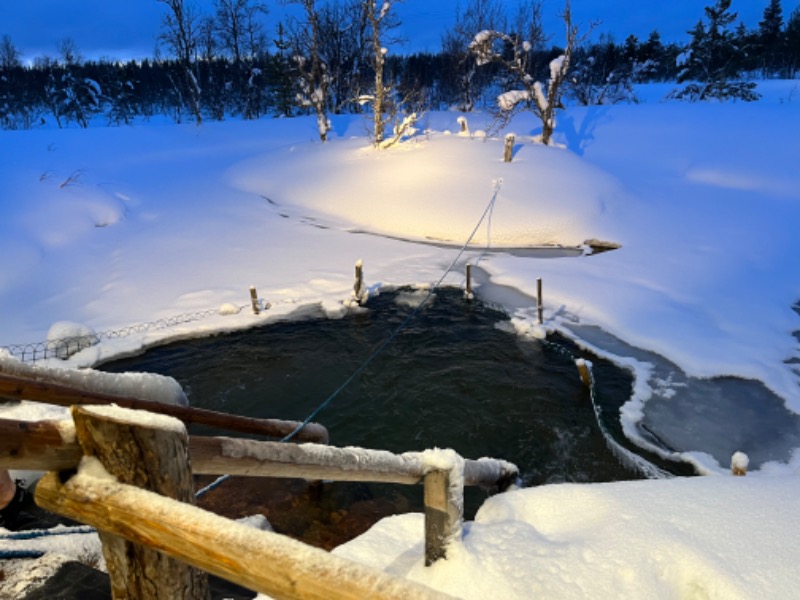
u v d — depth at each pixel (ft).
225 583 14.61
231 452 7.23
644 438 27.76
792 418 28.91
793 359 34.99
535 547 10.62
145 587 5.30
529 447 27.89
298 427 16.24
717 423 28.73
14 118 171.32
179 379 34.27
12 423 4.74
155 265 52.49
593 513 11.79
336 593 4.21
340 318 42.24
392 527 12.25
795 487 11.98
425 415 30.55
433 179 70.33
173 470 5.25
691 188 78.07
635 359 35.40
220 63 183.11
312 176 81.25
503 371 34.68
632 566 9.93
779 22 199.31
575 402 31.30
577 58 183.21
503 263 53.98
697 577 9.64
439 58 203.21
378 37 82.89
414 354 36.91
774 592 9.23
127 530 4.87
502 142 82.69
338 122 133.80
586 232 62.03
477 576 10.03
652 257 54.24
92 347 36.32
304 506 19.54
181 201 76.38
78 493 5.01
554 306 43.80
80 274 51.13
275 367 35.53
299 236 61.62
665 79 208.44
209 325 40.04
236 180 89.51
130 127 119.55
